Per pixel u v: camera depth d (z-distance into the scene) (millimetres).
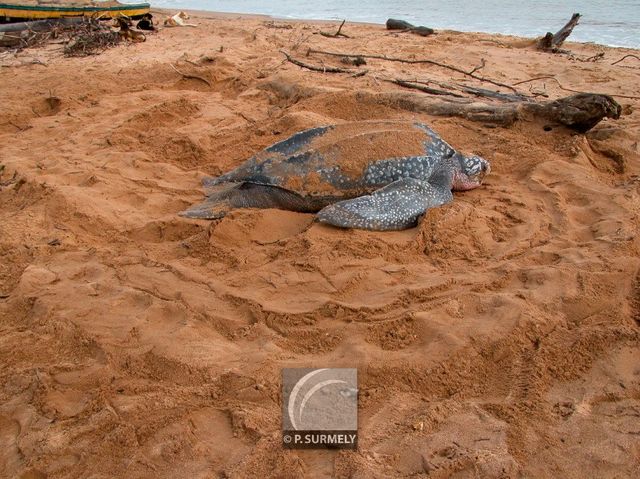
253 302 3289
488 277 3434
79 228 4383
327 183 4328
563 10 16984
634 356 2748
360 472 2156
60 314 3268
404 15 17906
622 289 3252
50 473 2252
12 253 3984
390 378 2688
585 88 8133
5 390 2732
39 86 8414
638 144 5648
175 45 11586
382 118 6582
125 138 6242
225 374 2736
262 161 4484
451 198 4387
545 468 2160
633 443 2244
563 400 2512
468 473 2145
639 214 4074
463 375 2703
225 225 4055
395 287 3369
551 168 4957
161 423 2469
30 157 5883
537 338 2891
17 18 12383
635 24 14461
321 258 3654
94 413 2541
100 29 11930
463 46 11242
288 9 20453
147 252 3975
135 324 3158
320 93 7297
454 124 6246
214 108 7363
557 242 3789
